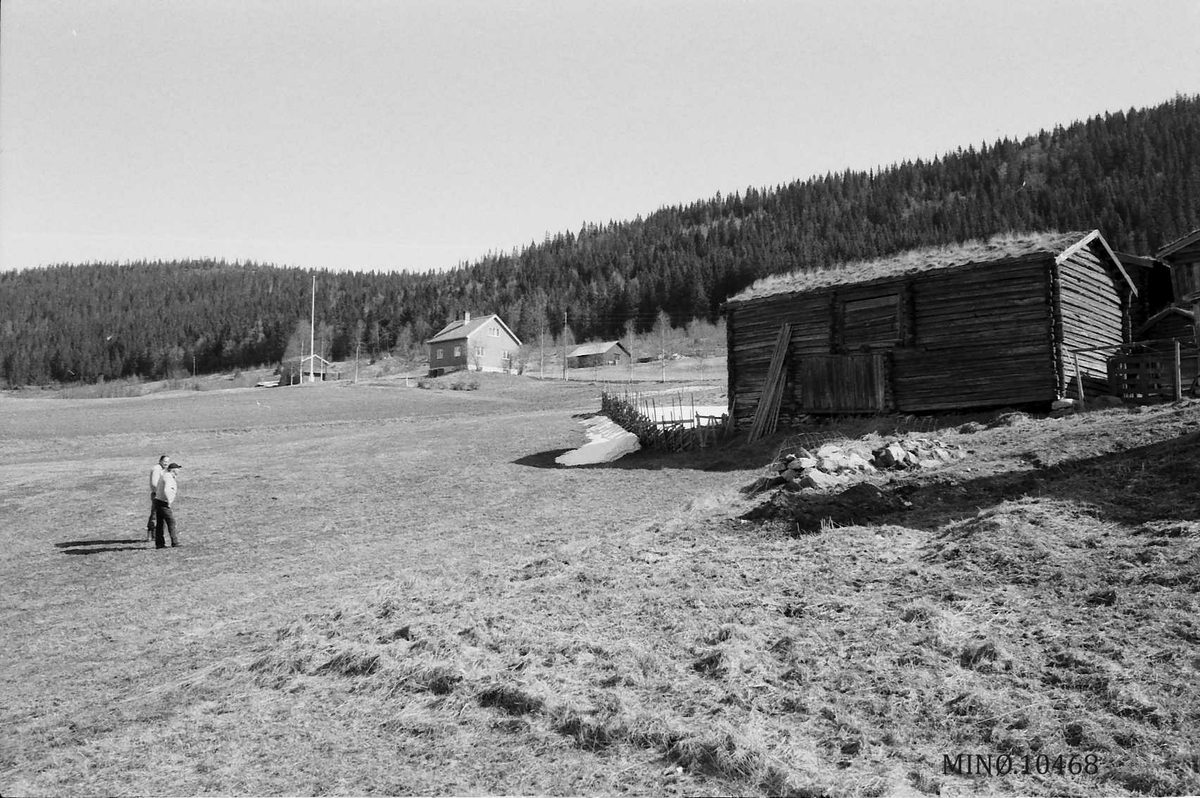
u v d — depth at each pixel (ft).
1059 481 39.19
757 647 25.95
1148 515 32.27
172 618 41.57
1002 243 81.51
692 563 36.09
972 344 77.82
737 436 92.89
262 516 71.00
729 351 98.17
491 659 27.40
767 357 93.97
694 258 595.06
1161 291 93.35
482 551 49.98
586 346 428.97
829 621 27.55
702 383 239.09
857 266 91.86
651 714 22.25
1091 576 27.66
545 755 21.15
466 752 21.74
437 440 124.36
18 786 22.44
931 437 56.65
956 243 87.81
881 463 49.90
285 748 23.07
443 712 24.18
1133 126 654.53
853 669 23.84
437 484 82.89
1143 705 20.08
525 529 56.65
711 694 23.22
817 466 49.16
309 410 199.93
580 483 77.15
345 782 20.63
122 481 91.61
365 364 516.32
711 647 26.50
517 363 369.30
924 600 27.91
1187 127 617.21
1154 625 23.84
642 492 68.64
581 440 113.70
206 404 221.25
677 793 18.80
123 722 27.12
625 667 25.57
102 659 35.63
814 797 18.03
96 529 67.82
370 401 221.05
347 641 31.55
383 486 83.71
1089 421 52.75
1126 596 25.80
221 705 27.22
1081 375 75.87
